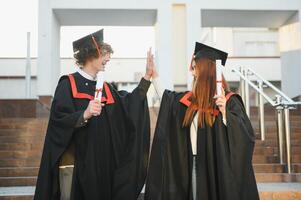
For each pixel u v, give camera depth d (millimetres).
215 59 3502
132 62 22328
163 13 10969
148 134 3537
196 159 3334
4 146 6977
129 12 11070
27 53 12344
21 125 7840
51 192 3273
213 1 11094
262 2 11141
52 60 10875
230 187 3154
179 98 3535
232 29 24375
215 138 3312
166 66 10891
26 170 6160
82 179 3230
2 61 19703
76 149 3316
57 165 3268
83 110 3240
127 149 3428
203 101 3387
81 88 3406
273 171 6023
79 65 3512
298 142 7344
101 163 3324
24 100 9203
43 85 10727
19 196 4594
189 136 3432
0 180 5836
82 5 10836
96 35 3471
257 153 6652
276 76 21406
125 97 3561
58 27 11617
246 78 7258
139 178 3445
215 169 3293
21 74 19734
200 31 11023
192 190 3357
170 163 3438
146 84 3537
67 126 3186
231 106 3393
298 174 5711
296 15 11273
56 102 3344
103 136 3375
